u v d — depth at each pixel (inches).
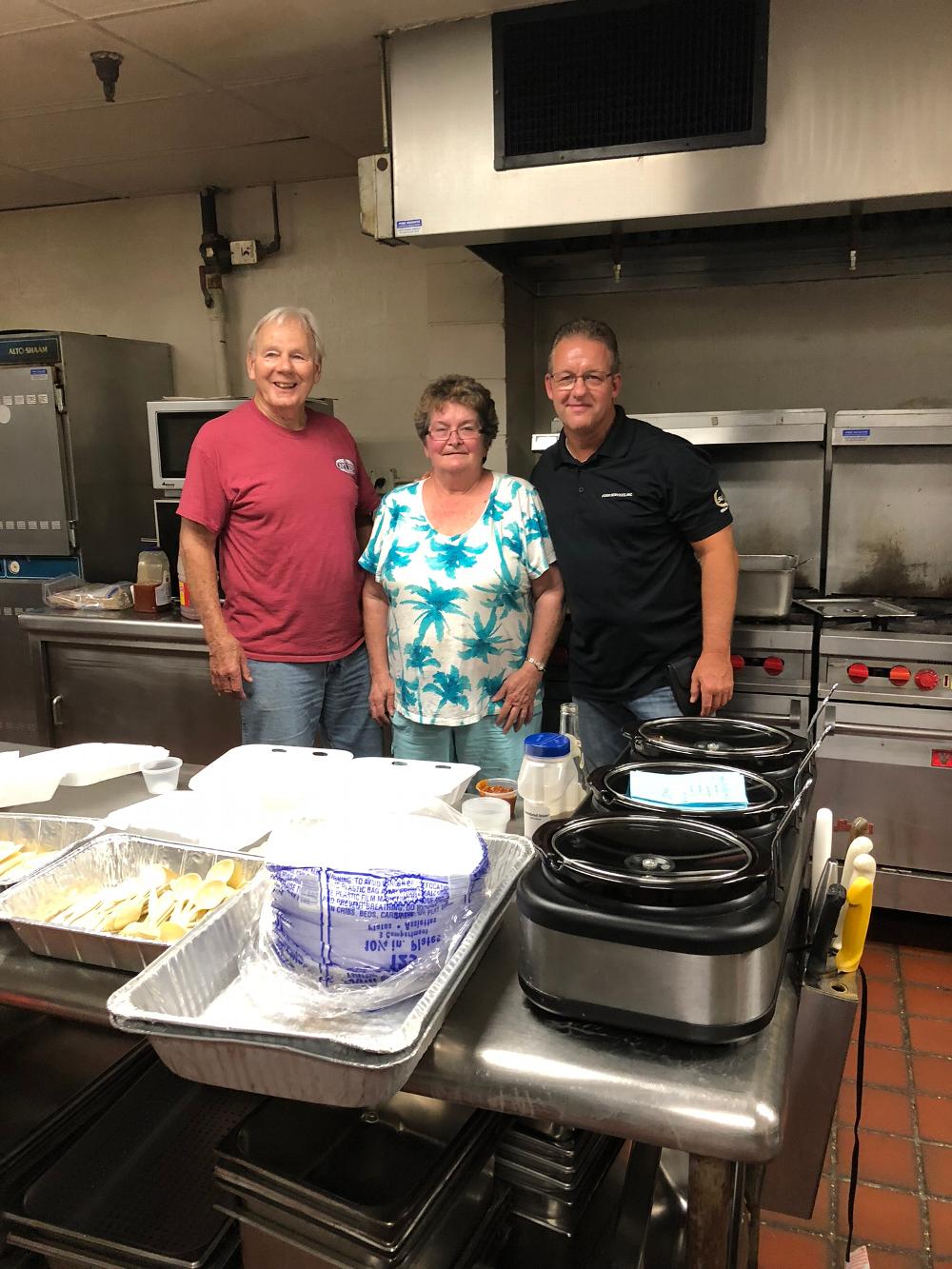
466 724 85.3
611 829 37.5
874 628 98.7
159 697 126.2
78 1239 49.7
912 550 108.6
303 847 39.8
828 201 88.0
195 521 92.9
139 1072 63.4
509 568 83.1
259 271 149.7
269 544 92.9
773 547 112.7
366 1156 45.4
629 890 33.8
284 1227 42.4
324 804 49.1
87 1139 57.2
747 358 125.5
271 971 38.6
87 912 45.1
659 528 85.7
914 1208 65.7
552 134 94.0
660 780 42.9
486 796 60.1
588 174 93.7
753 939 32.0
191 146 128.4
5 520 139.0
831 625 99.8
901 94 84.6
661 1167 53.0
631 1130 32.4
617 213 93.6
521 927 36.5
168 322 156.3
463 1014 37.4
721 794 41.1
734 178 90.0
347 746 103.4
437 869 38.2
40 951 43.6
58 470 134.7
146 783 66.6
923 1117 74.3
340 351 147.9
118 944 41.1
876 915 106.4
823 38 85.4
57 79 106.6
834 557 111.2
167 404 128.0
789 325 123.0
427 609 83.3
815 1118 42.5
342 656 98.0
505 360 123.4
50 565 138.9
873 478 108.0
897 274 117.2
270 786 56.9
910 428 101.1
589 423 83.4
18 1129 60.5
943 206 90.2
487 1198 47.3
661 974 33.0
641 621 87.4
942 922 104.3
